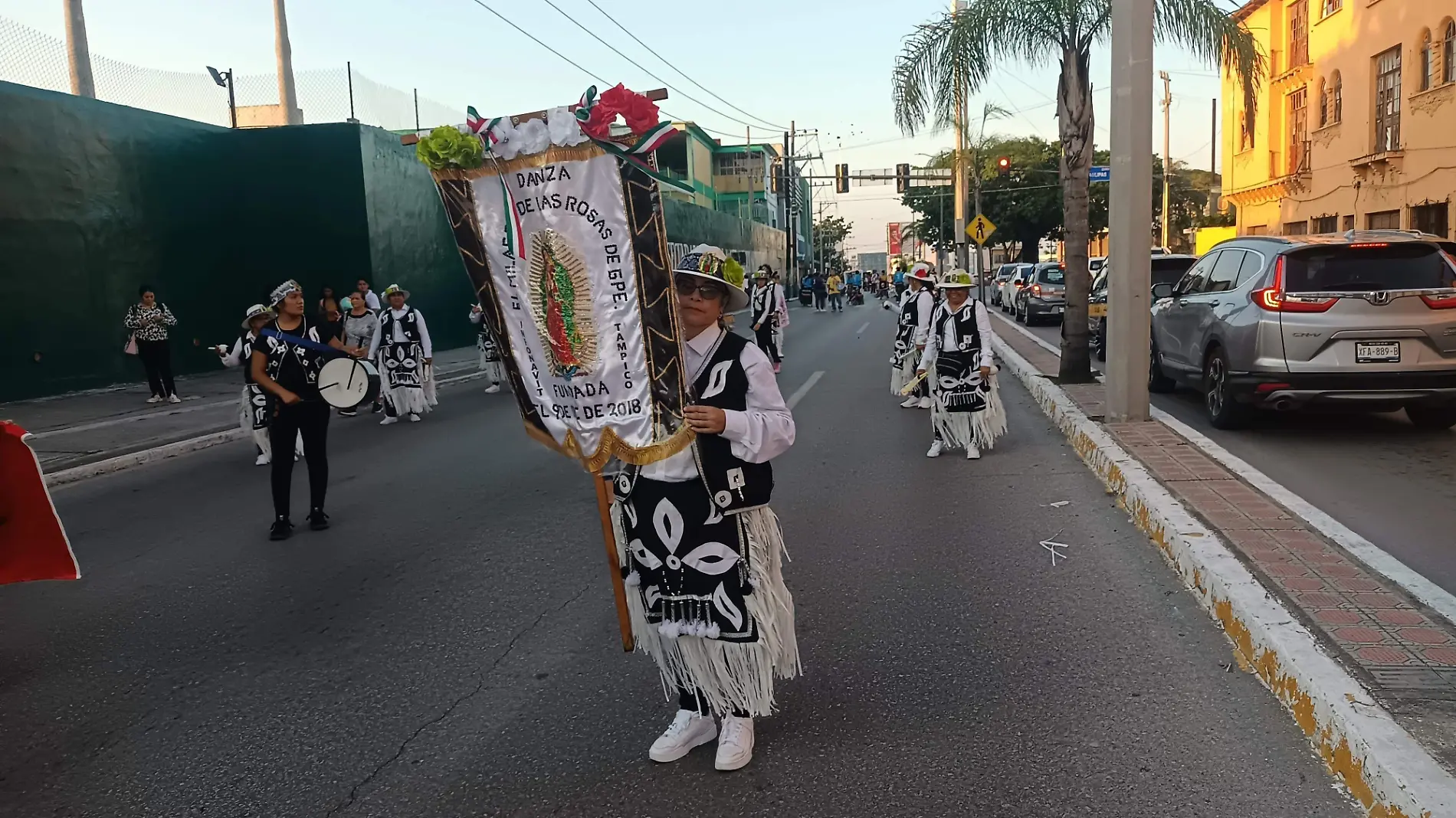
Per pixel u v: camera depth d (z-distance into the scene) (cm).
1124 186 884
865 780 338
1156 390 1212
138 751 385
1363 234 898
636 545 341
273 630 514
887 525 663
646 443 325
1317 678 352
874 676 421
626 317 319
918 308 1192
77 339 1585
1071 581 531
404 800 341
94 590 594
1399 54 2166
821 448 955
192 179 1892
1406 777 289
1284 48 2831
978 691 402
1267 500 604
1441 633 390
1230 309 917
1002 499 720
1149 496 620
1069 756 347
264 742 388
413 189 2291
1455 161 1920
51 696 440
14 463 448
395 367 1243
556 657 459
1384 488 700
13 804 349
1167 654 429
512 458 970
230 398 1473
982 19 1247
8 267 1457
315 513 719
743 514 332
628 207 312
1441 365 826
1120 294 897
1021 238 5838
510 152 321
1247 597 434
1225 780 326
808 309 4697
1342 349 835
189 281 1877
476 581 579
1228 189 3328
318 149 2052
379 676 448
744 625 332
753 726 365
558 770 356
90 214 1620
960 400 860
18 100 1485
